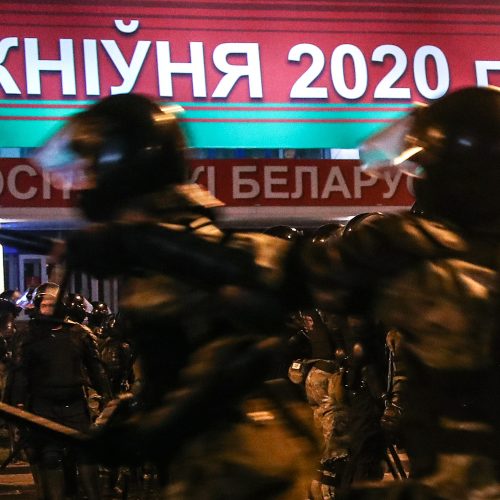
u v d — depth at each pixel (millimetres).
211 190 17984
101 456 2752
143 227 2717
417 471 2516
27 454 8125
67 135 2861
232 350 2656
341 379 7270
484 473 2418
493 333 2441
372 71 18594
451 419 2461
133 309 2803
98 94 17875
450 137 2566
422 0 18656
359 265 2496
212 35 18172
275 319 2648
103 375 8344
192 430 2697
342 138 18531
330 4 18438
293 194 18125
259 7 18281
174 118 2893
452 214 2609
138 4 17953
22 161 17266
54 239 2938
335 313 2564
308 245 2658
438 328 2424
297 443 2852
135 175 2797
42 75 17766
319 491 7566
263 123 18391
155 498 8461
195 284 2695
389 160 2801
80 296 10188
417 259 2467
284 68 18391
